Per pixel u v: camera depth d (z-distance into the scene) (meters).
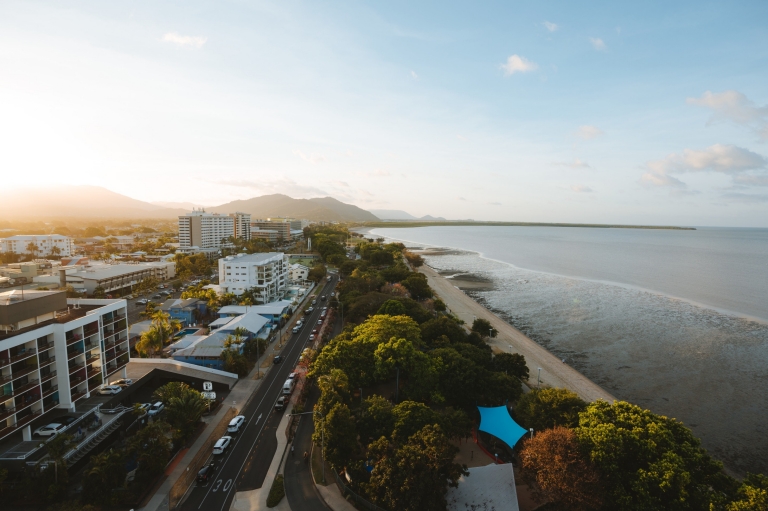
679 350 114.44
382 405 58.53
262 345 99.81
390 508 44.50
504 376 74.38
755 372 99.81
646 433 47.25
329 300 159.62
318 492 51.03
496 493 45.41
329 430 51.44
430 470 43.28
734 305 164.25
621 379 96.06
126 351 71.25
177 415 58.94
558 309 159.88
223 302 136.75
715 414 80.69
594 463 45.38
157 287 176.75
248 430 65.06
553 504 47.84
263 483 52.41
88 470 47.53
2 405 50.44
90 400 63.41
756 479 42.50
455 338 99.38
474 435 65.31
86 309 66.25
